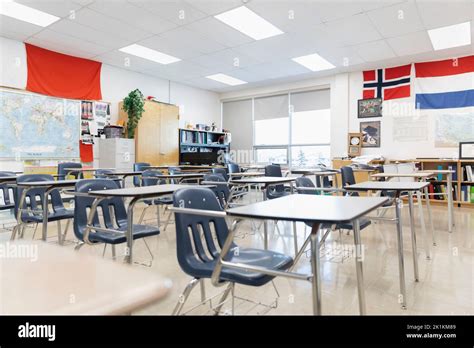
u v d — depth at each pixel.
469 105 6.78
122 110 7.58
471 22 5.22
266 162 9.79
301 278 1.18
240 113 10.30
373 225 4.84
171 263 3.00
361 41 6.07
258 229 4.54
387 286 2.47
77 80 6.89
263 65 7.60
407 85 7.41
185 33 5.73
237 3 4.66
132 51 6.68
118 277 0.56
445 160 6.55
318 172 4.34
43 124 6.33
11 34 5.71
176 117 8.55
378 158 7.29
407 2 4.60
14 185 3.05
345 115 8.18
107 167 7.01
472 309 2.08
